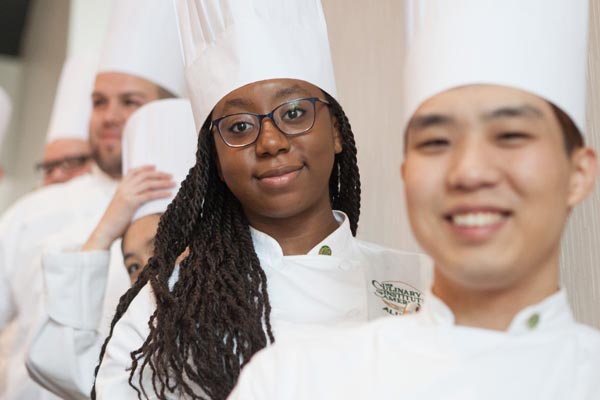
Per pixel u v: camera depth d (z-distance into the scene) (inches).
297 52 77.8
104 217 108.4
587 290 81.1
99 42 215.0
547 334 49.9
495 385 48.9
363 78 115.1
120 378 78.2
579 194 51.4
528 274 49.1
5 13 292.7
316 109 76.0
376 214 110.2
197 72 80.3
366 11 115.2
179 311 74.9
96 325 107.1
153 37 134.2
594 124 81.4
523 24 50.0
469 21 50.2
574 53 51.9
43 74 257.4
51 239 129.2
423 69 50.8
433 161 48.8
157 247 81.0
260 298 74.8
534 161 47.8
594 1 82.4
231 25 77.8
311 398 51.0
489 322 50.1
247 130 75.1
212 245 77.6
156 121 108.1
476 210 47.4
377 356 51.3
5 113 193.9
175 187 107.0
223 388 72.2
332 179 84.2
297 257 77.2
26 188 277.0
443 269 48.9
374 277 81.7
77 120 169.6
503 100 48.4
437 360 49.8
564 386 49.3
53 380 106.0
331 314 76.4
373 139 112.1
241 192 75.3
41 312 107.1
